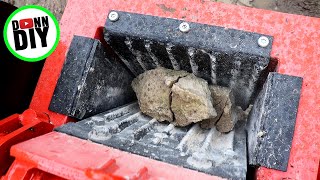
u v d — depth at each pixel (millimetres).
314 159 347
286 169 348
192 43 394
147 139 392
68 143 320
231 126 456
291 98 361
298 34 375
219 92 463
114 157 309
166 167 310
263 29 382
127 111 484
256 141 361
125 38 420
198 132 437
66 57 418
